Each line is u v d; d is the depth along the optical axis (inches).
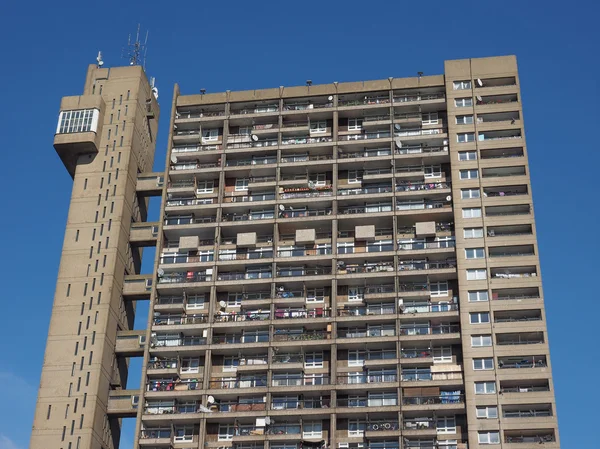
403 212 4089.6
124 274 4195.4
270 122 4473.4
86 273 4101.9
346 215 4114.2
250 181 4340.6
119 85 4576.8
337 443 3656.5
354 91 4453.7
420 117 4355.3
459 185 4111.7
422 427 3599.9
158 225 4266.7
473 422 3563.0
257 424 3673.7
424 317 3831.2
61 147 4375.0
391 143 4286.4
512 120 4252.0
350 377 3769.7
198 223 4234.7
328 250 4106.8
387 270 3966.5
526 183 4074.8
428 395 3678.6
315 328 3905.0
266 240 4183.1
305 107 4488.2
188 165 4411.9
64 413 3796.8
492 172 4138.8
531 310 3772.1
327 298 3998.5
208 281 4033.0
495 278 3858.3
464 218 4023.1
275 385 3772.1
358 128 4407.0
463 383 3671.3
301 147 4330.7
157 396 3811.5
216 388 3786.9
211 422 3754.9
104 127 4461.1
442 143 4276.6
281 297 3976.4
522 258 3895.2
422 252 3969.0
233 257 4136.3
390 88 4431.6
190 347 3887.8
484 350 3705.7
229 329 3934.5
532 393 3595.0
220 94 4547.2
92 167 4362.7
